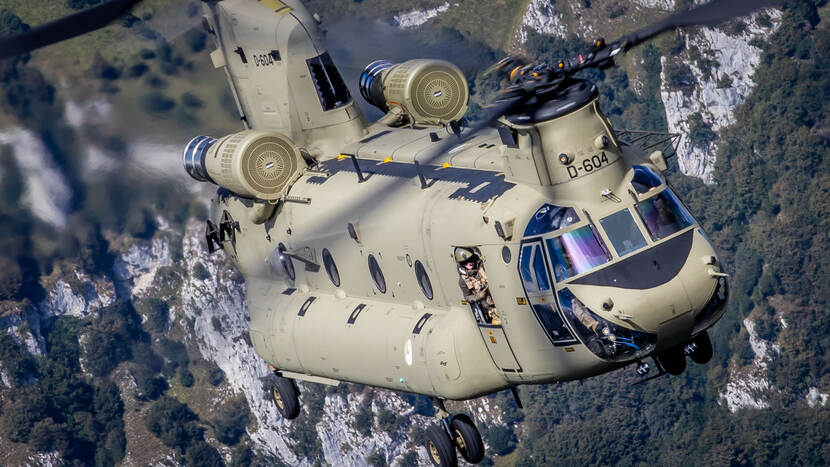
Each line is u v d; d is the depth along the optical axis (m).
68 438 109.12
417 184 17.78
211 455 111.06
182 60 58.44
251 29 21.05
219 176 20.25
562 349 15.68
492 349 16.72
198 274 111.88
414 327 17.67
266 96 21.17
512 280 15.77
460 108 20.38
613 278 15.14
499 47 104.25
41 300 109.62
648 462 102.25
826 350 110.50
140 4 17.30
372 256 18.33
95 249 110.88
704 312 15.41
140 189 57.62
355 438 110.81
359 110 20.92
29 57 57.88
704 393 108.44
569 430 103.62
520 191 15.98
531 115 15.43
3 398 108.81
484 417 108.94
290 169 20.23
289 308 20.50
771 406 107.19
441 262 16.81
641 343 15.27
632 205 15.48
